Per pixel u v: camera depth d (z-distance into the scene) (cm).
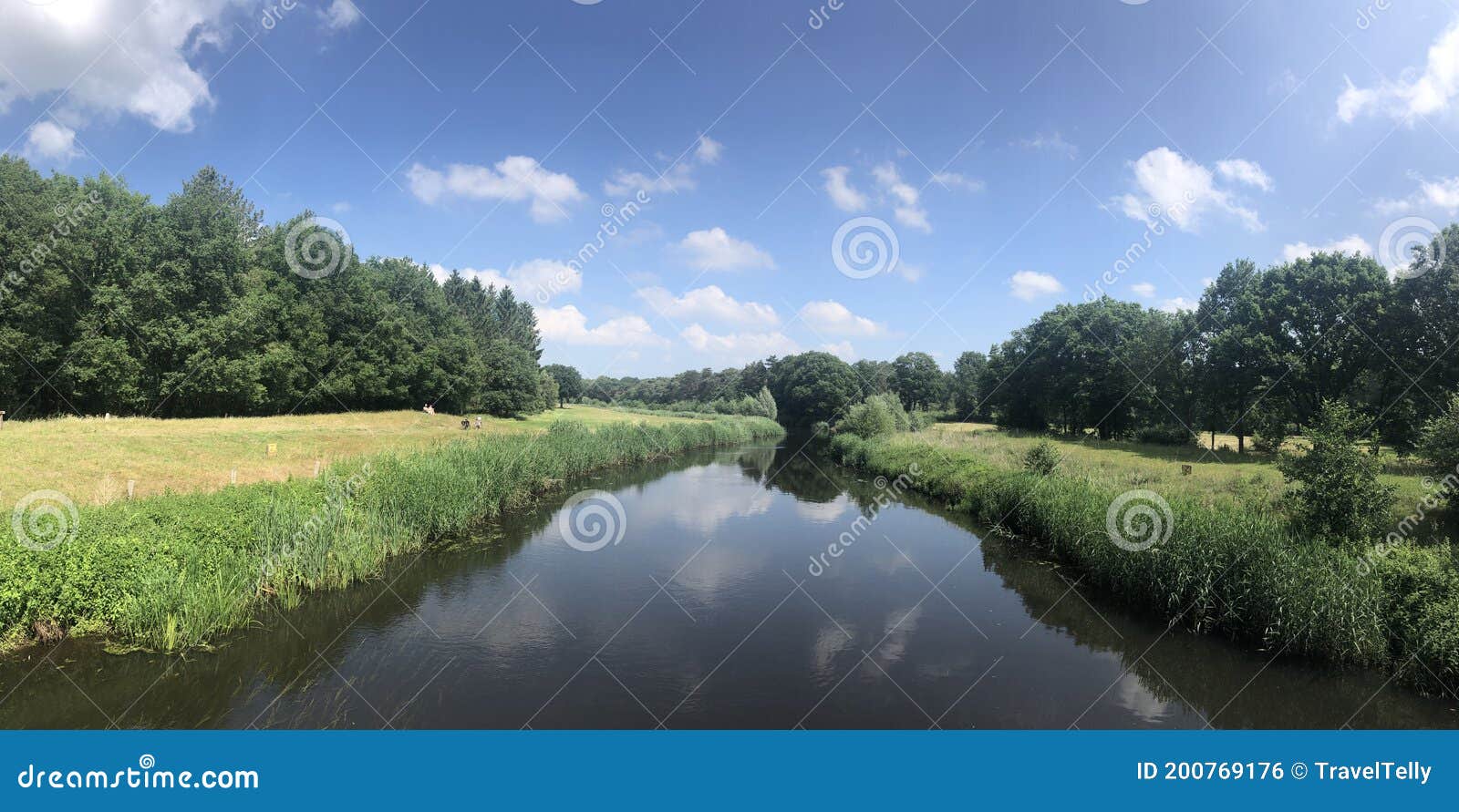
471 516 2305
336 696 1074
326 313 5875
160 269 4325
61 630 1136
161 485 2308
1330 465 1436
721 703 1095
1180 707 1089
